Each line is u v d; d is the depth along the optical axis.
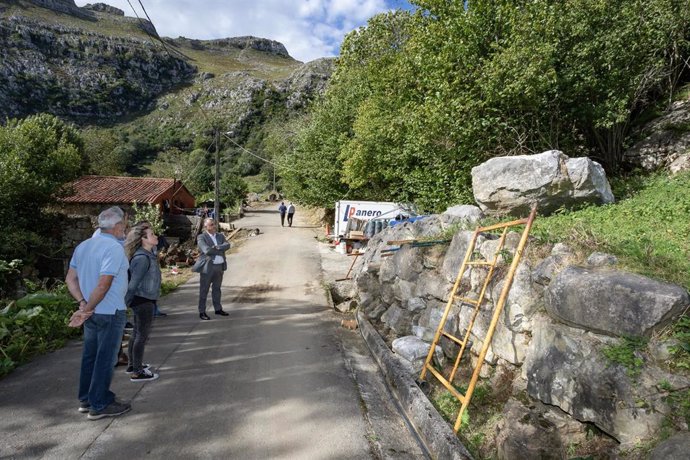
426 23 12.17
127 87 155.62
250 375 5.01
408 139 13.12
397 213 16.08
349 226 17.06
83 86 147.75
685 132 9.13
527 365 3.78
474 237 4.90
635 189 7.73
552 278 3.71
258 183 86.94
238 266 14.08
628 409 2.76
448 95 9.91
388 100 17.44
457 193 10.77
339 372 5.25
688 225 4.62
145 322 4.62
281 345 6.21
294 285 11.12
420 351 5.31
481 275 4.96
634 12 8.77
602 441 2.99
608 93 8.84
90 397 3.74
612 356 2.89
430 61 10.72
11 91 129.75
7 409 3.97
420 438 3.77
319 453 3.41
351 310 8.76
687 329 2.75
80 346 5.95
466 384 4.64
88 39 164.12
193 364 5.32
